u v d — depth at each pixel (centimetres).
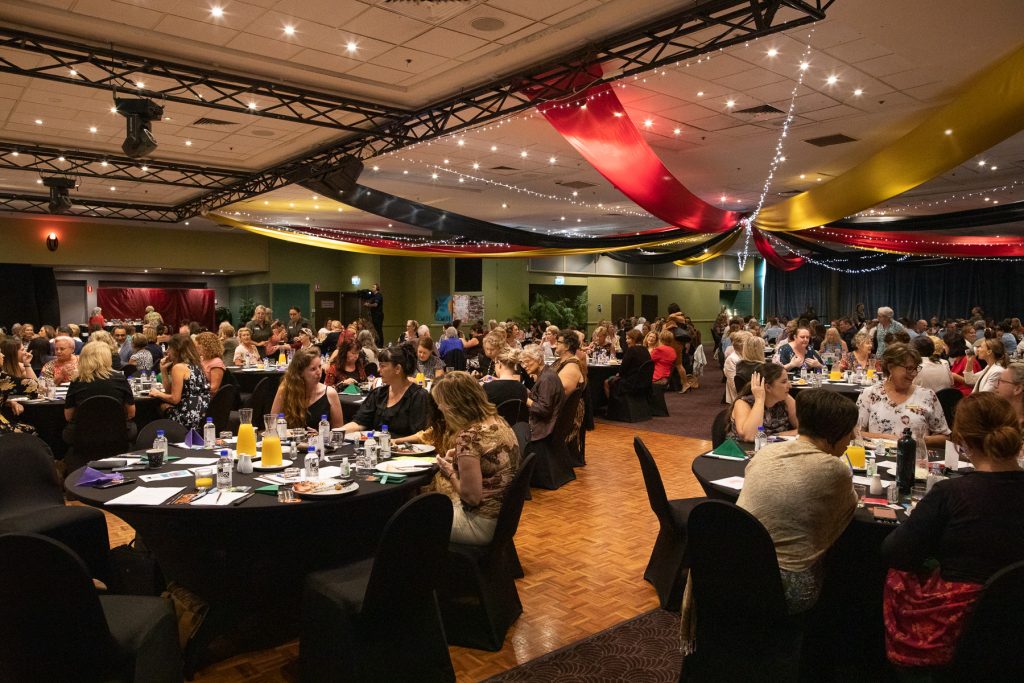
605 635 346
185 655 310
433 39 603
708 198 1378
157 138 937
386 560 256
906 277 2519
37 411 653
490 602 337
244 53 636
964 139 690
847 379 797
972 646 202
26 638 213
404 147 886
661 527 405
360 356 809
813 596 255
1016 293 2272
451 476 349
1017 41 575
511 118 817
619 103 693
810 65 635
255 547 321
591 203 1470
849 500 259
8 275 1577
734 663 264
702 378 1593
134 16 557
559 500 585
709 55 613
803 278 2745
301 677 293
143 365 898
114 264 1680
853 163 1054
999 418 223
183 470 350
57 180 1018
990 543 217
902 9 514
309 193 1293
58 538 333
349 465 345
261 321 1317
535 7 536
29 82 707
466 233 1154
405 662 277
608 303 2348
